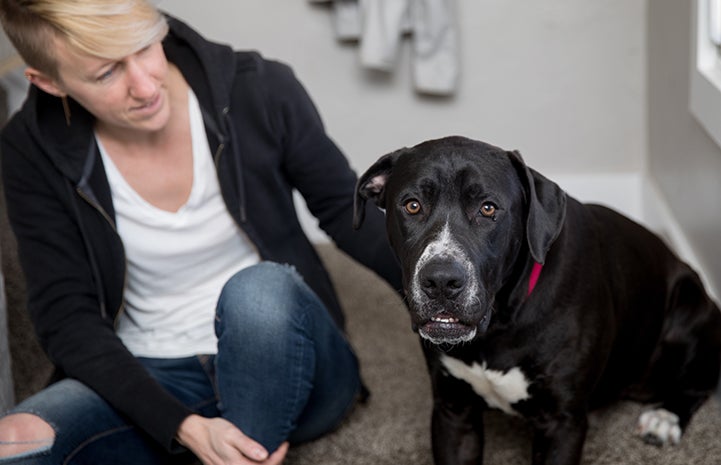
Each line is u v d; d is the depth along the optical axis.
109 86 1.76
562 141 3.21
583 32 3.09
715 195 2.35
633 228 2.06
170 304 2.02
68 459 1.79
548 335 1.73
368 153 3.29
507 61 3.14
